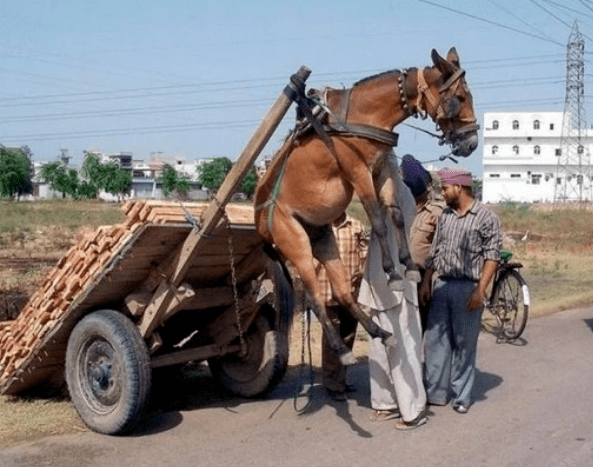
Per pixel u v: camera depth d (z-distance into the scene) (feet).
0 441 22.70
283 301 27.09
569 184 365.61
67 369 24.09
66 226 128.47
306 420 24.81
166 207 22.56
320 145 21.61
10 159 307.37
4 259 75.25
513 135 374.84
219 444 22.48
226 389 27.81
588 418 24.64
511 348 35.94
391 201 21.83
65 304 23.97
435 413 25.48
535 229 142.82
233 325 26.43
